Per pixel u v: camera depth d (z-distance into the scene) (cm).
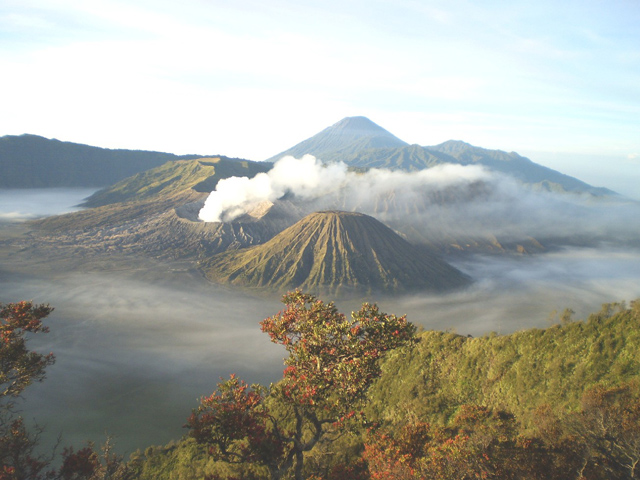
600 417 1902
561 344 3120
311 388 1444
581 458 1806
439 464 1823
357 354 1469
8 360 1664
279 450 1530
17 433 1647
